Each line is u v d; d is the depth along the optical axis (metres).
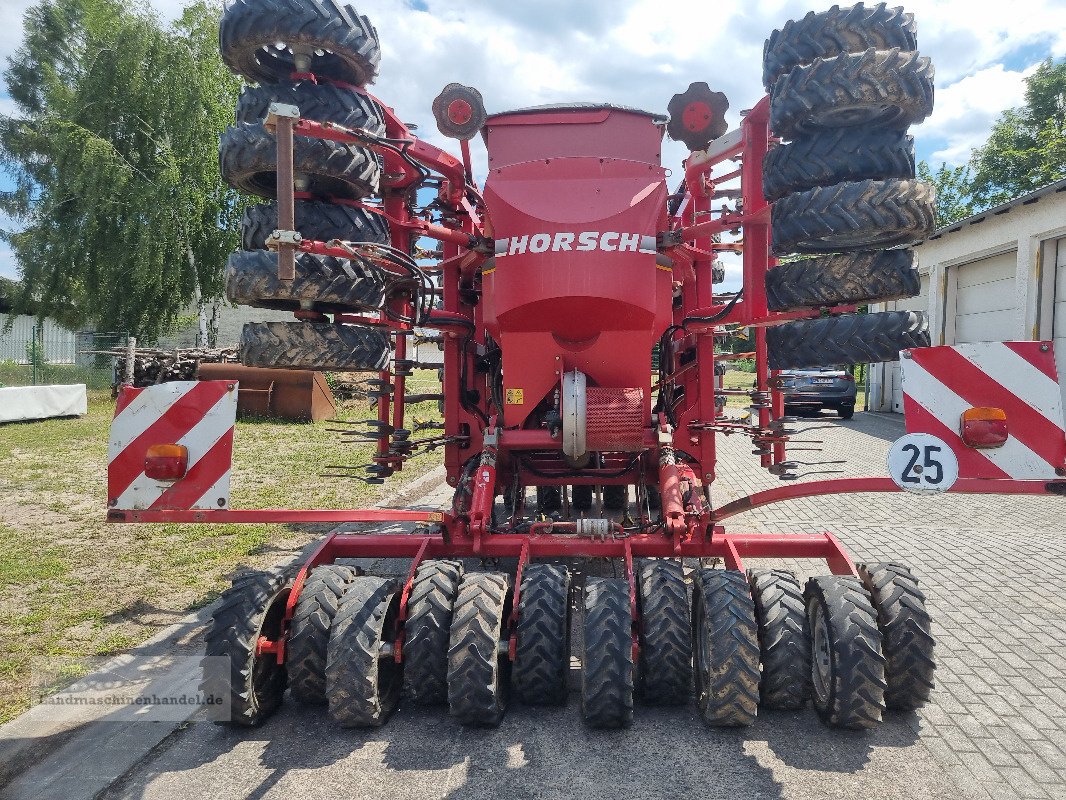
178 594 4.91
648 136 5.04
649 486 5.38
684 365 5.56
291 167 3.33
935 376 2.72
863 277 3.50
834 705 2.95
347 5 3.86
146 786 2.77
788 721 3.19
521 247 4.25
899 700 3.15
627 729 3.13
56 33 31.52
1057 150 30.42
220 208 26.89
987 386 2.66
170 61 25.27
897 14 3.40
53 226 25.92
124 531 6.52
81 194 24.69
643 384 4.53
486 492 3.88
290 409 15.00
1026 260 12.53
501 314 4.35
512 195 4.38
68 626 4.34
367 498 8.14
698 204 5.55
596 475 4.88
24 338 28.11
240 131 3.79
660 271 4.50
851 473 9.88
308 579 3.38
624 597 3.15
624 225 4.21
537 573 3.32
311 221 4.02
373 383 5.39
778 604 3.15
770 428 4.86
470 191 5.00
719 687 2.92
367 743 3.07
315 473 9.56
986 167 34.25
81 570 5.41
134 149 25.69
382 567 5.52
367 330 4.39
